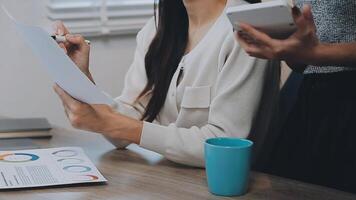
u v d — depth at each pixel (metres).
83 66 1.52
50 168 1.30
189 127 1.55
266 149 1.65
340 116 1.48
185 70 1.59
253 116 1.43
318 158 1.52
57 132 1.73
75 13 2.46
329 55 1.16
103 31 2.50
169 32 1.67
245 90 1.41
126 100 1.76
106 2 2.52
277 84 1.56
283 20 1.06
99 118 1.39
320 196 1.18
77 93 1.33
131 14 2.57
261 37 1.10
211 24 1.64
